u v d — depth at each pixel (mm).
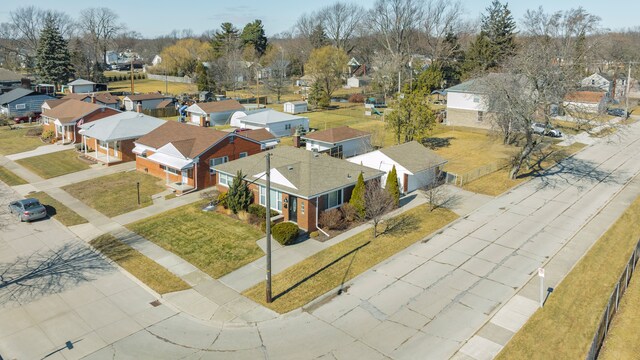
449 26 102188
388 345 18859
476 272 24781
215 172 39688
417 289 23125
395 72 90062
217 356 18438
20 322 20688
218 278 24453
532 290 22922
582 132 60531
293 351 18656
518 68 39094
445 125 65500
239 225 31047
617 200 36219
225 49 124125
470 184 40094
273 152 37188
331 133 48750
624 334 19422
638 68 101625
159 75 136000
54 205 35344
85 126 51312
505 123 50969
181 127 44562
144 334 19875
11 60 145500
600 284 23516
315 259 26391
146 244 28484
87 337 19656
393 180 33781
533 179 41656
